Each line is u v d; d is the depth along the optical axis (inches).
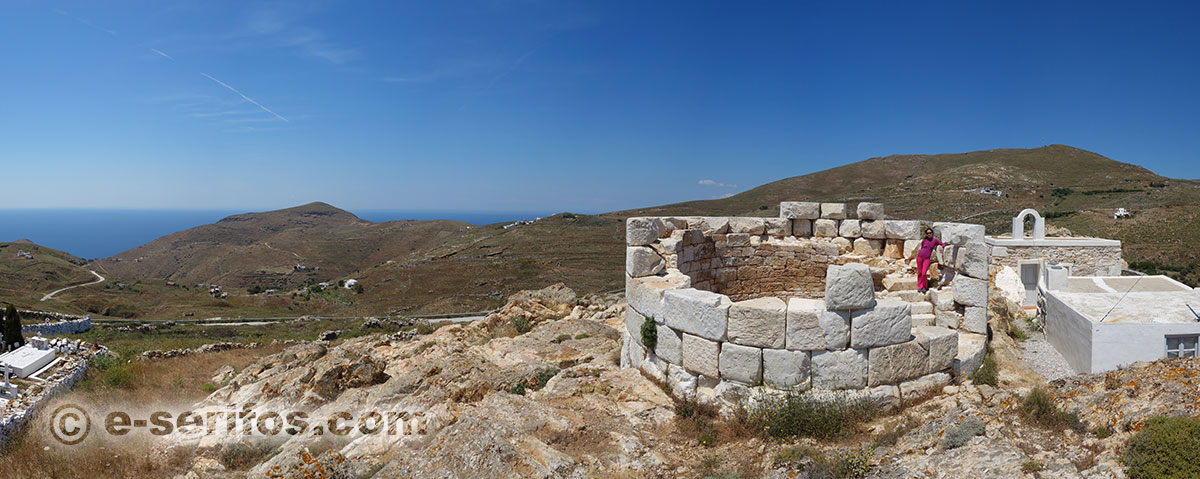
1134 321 489.7
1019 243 919.7
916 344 315.6
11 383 589.0
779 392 300.0
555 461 247.6
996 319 591.8
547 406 311.9
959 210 3034.0
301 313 2306.8
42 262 3184.1
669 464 261.4
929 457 224.5
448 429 291.0
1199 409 211.2
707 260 556.1
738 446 279.6
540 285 2415.1
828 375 300.8
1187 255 1873.8
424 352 549.0
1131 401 238.7
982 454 216.4
